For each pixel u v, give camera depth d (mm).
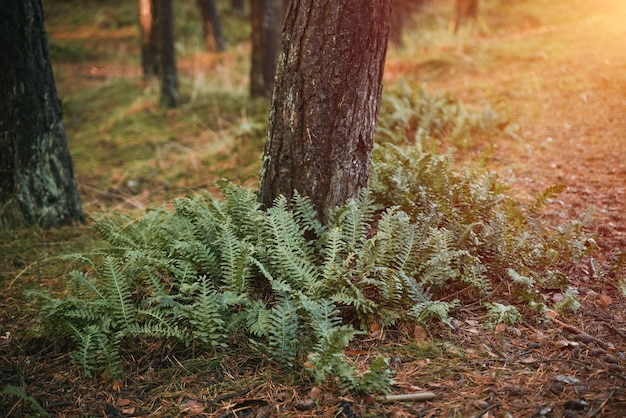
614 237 4727
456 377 3094
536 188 5898
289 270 3611
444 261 3703
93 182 8164
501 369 3137
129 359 3408
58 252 5379
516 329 3496
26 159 5836
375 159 5273
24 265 5082
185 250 3820
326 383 3074
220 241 3814
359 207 4027
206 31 19078
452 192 4648
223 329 3391
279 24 11383
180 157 8875
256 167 7539
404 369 3188
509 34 14266
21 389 3139
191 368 3293
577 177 6129
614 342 3367
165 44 11914
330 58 3742
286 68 3873
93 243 5535
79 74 17172
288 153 3953
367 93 3877
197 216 4188
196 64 17250
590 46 11336
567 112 8273
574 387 2936
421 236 3842
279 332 3223
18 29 5609
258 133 8633
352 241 3809
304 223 3945
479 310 3732
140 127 10977
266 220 3867
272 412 2914
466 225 4223
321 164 3904
